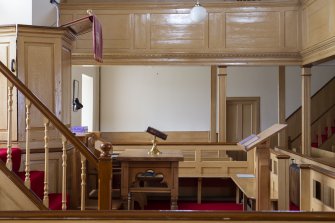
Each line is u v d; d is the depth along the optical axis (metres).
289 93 11.02
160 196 6.98
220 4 7.38
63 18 7.34
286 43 7.34
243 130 11.12
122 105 11.14
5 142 4.62
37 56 4.77
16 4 6.08
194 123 11.10
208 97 11.10
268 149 3.72
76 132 5.24
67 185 4.68
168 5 7.41
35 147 4.63
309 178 3.52
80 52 7.35
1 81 4.64
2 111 4.63
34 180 4.10
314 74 11.06
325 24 6.04
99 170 3.45
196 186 7.24
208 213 2.04
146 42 7.42
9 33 4.70
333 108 10.76
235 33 7.37
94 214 2.06
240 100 11.11
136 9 7.43
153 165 4.67
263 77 11.06
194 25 7.39
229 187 7.23
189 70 11.12
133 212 2.06
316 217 2.00
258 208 3.72
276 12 7.37
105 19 7.43
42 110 3.54
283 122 8.54
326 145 9.82
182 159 4.61
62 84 4.90
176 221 2.03
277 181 4.24
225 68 7.44
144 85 11.15
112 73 11.09
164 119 11.12
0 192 3.52
